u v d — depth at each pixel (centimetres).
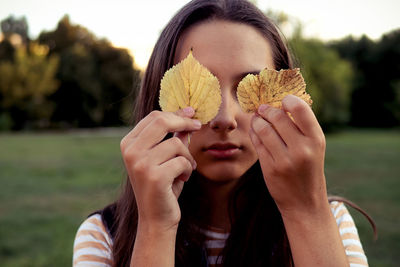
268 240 70
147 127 53
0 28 2236
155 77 72
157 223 52
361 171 489
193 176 70
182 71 55
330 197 80
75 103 1934
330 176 449
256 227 70
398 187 375
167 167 52
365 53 1830
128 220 71
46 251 206
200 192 70
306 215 52
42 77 1753
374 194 343
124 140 54
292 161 50
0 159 663
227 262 68
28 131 1752
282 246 70
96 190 370
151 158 52
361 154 702
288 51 75
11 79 1684
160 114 53
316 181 51
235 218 71
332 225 53
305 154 50
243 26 61
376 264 181
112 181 398
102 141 1079
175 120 53
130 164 52
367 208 292
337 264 51
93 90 1925
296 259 52
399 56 1761
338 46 1881
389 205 300
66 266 185
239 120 58
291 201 52
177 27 65
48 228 251
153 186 51
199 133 58
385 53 1777
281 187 52
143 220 53
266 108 53
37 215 286
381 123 1794
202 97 54
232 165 58
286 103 51
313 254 52
